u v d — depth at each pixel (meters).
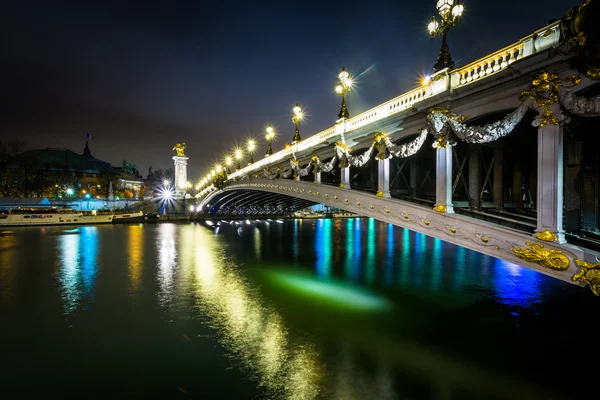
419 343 12.35
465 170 15.28
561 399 9.09
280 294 18.55
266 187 33.78
